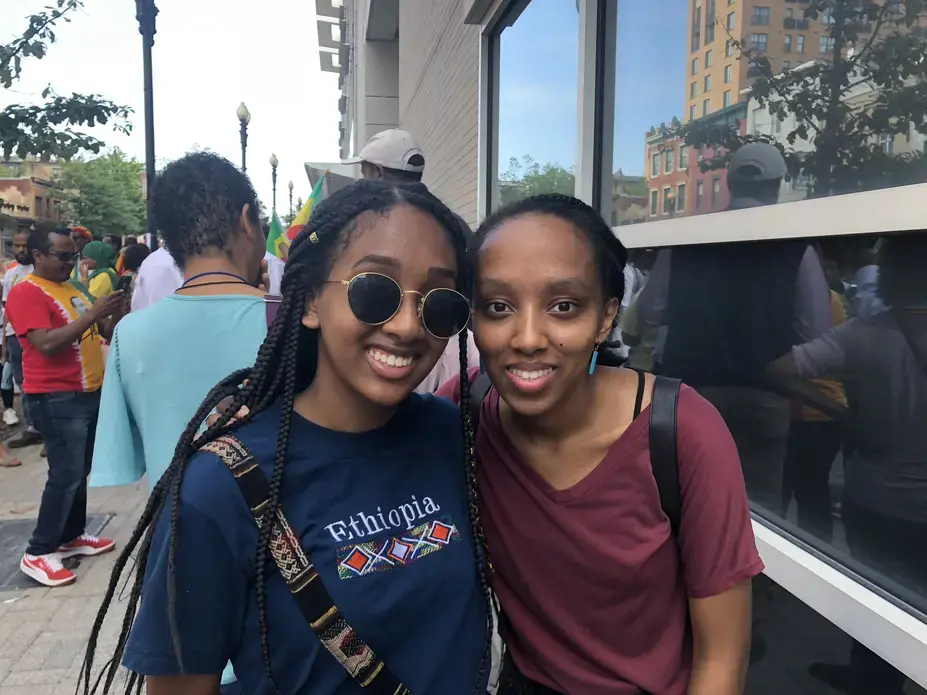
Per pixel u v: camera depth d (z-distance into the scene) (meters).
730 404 1.87
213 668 0.94
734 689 1.05
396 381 0.99
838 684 1.45
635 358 2.41
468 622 1.07
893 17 1.33
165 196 1.71
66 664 2.85
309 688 0.95
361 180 1.05
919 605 1.28
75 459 3.61
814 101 1.55
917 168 1.29
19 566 3.74
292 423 1.02
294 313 1.04
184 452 0.98
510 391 1.07
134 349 1.62
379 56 14.18
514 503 1.15
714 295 1.94
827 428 1.52
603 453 1.09
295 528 0.96
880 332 1.37
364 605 0.96
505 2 3.96
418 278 0.98
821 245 1.51
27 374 3.53
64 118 4.96
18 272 6.29
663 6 2.26
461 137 5.29
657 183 2.33
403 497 1.05
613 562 1.07
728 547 1.03
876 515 1.39
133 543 1.01
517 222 1.04
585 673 1.12
